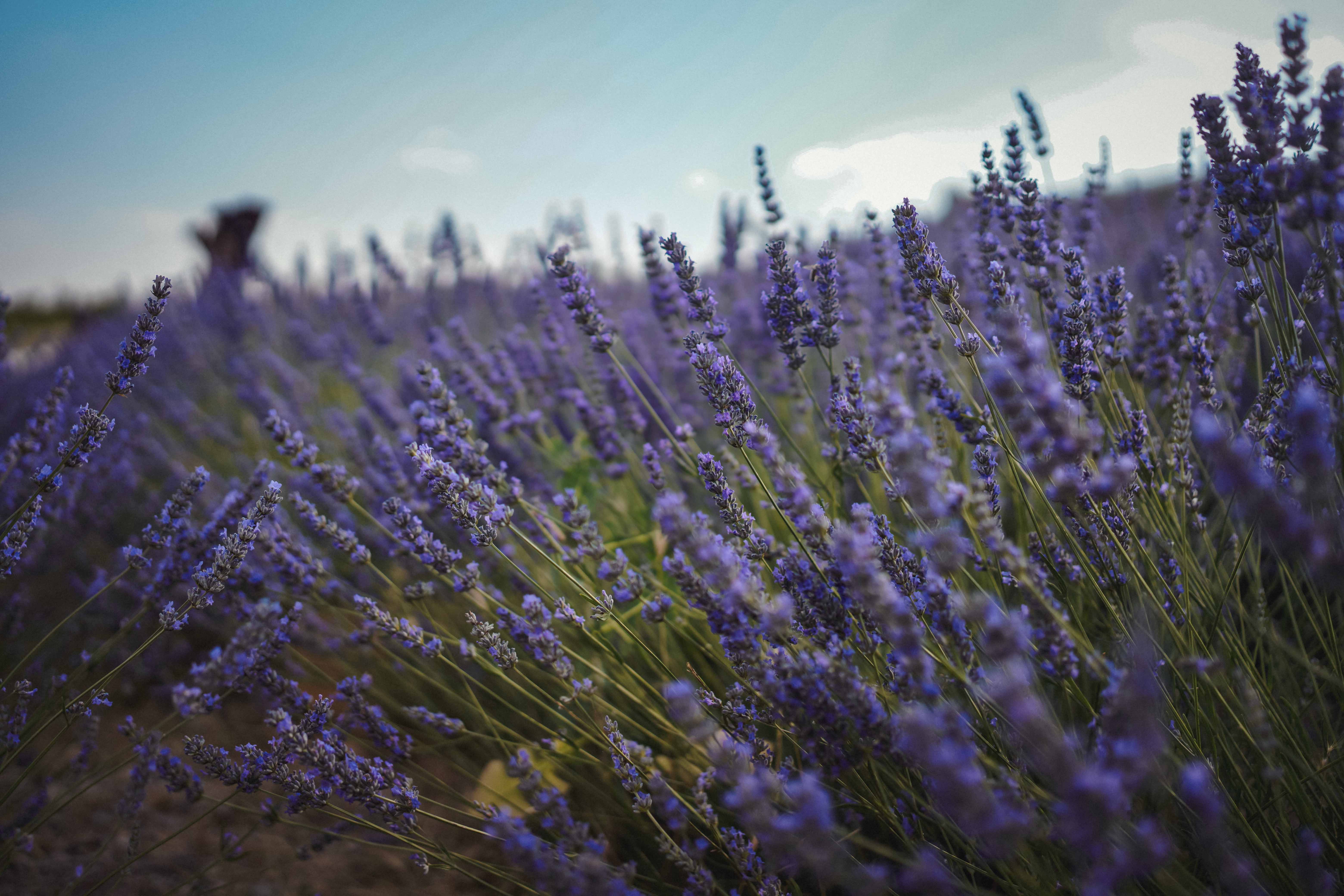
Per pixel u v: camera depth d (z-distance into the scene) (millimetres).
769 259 429
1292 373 347
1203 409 405
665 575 492
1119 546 324
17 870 406
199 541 446
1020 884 309
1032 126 506
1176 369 441
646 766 353
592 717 441
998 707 291
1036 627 311
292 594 471
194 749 356
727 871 397
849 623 340
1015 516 488
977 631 331
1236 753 336
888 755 301
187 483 446
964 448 507
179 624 387
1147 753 213
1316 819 308
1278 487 351
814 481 479
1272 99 335
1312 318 448
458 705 499
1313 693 379
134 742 398
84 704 383
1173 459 378
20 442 433
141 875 408
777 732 412
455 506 368
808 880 377
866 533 302
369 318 1035
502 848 397
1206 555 425
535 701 400
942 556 254
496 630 390
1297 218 315
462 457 449
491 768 449
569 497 411
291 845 433
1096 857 210
